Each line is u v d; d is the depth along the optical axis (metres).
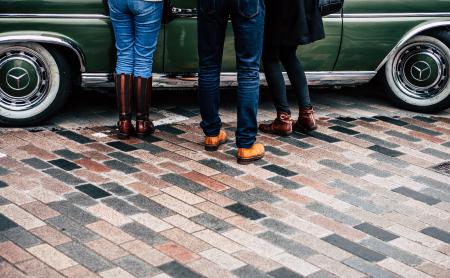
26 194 4.33
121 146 5.23
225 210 4.28
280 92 5.48
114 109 6.11
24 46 5.35
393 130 5.89
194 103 6.33
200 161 5.02
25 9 5.23
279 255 3.79
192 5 5.49
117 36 5.25
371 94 6.91
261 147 5.07
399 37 6.07
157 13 5.18
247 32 4.75
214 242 3.89
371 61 6.11
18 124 5.49
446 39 6.14
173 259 3.69
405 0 6.02
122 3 5.09
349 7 5.91
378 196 4.61
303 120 5.63
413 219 4.32
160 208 4.26
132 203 4.30
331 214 4.31
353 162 5.16
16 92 5.42
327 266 3.71
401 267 3.75
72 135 5.40
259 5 4.73
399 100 6.39
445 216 4.38
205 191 4.53
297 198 4.51
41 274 3.48
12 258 3.61
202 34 4.90
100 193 4.41
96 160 4.93
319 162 5.12
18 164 4.78
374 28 5.99
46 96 5.49
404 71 6.33
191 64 5.62
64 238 3.84
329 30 5.89
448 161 5.29
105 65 5.50
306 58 5.92
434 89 6.30
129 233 3.93
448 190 4.77
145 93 5.34
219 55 4.97
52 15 5.29
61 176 4.62
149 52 5.28
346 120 6.07
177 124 5.77
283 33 5.14
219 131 5.23
